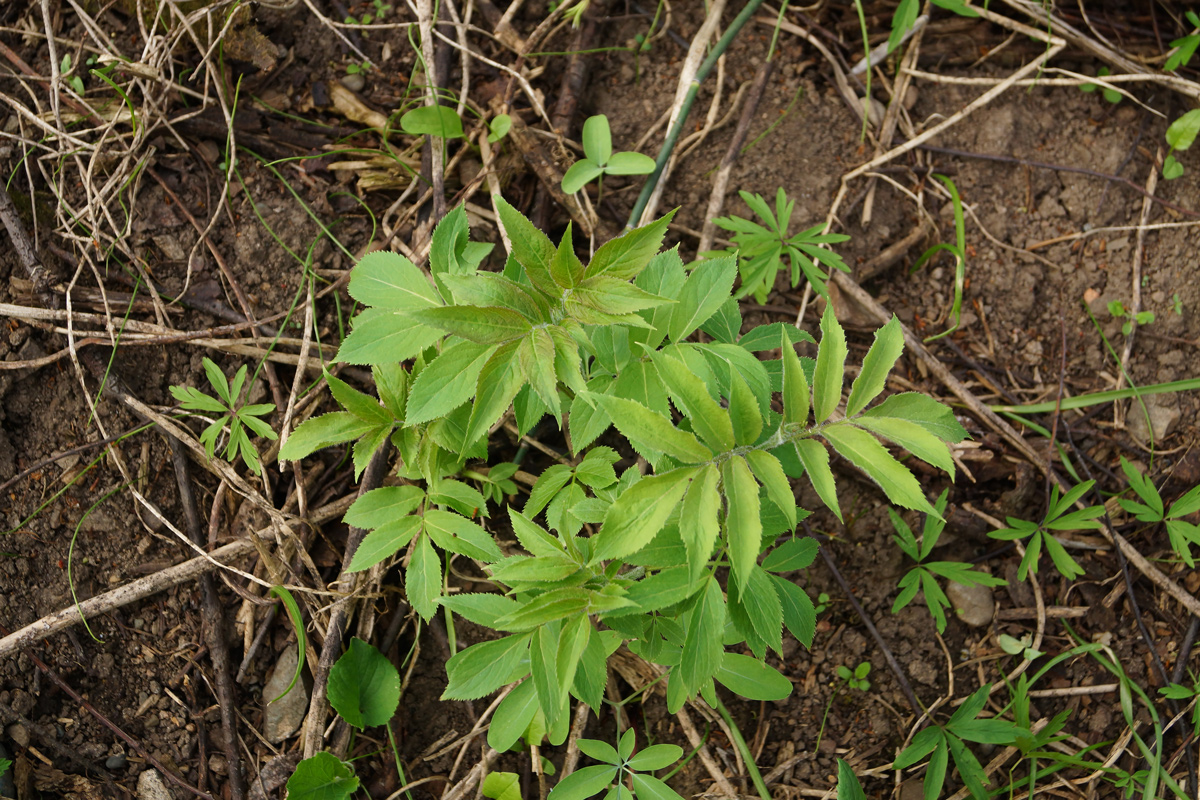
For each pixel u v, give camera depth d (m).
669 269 0.97
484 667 0.95
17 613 1.05
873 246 1.13
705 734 1.07
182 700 1.06
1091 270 1.14
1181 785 1.08
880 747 1.08
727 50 1.15
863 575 1.09
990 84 1.15
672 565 0.93
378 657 1.05
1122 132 1.15
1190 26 1.16
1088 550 1.10
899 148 1.13
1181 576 1.10
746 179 1.13
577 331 0.93
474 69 1.13
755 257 1.09
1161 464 1.11
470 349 0.93
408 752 1.07
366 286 0.98
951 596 1.09
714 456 0.90
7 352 1.07
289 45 1.12
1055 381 1.12
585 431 0.97
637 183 1.13
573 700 1.06
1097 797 1.08
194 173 1.10
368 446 1.00
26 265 1.07
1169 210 1.14
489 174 1.10
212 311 1.08
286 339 1.08
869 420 0.90
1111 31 1.17
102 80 1.10
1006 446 1.11
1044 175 1.15
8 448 1.07
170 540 1.07
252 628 1.06
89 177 1.08
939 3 1.15
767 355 1.10
